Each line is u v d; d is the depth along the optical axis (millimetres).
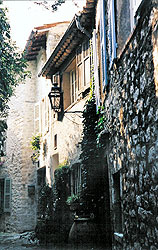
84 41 8953
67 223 9469
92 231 7004
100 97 6590
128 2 4305
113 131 5148
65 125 10562
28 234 12609
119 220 5207
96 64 6789
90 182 7434
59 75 11227
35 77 15500
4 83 7680
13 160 15023
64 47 9836
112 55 4652
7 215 14789
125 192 4199
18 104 15305
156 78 2877
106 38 5691
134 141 3691
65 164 10297
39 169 14031
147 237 3186
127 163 4062
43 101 13805
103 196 7113
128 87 3975
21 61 10070
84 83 8836
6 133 15461
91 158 7457
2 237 12617
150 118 3062
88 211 7457
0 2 7953
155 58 2900
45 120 13297
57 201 9914
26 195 14352
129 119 3934
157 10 2832
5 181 14969
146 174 3211
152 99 2998
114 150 5070
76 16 7938
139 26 3412
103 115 6199
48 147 12602
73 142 9688
